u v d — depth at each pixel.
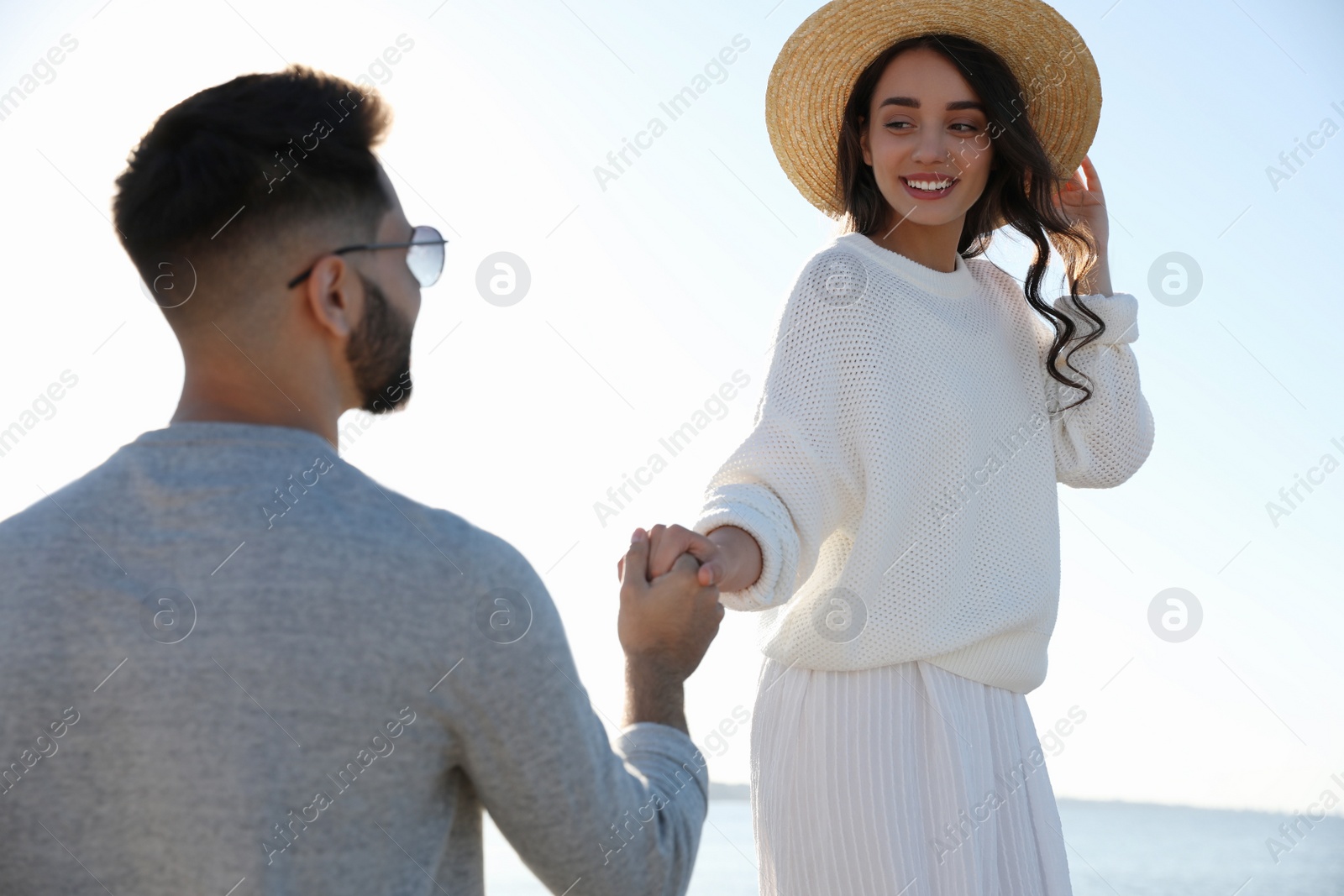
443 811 0.85
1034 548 1.68
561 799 0.84
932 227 1.71
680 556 1.07
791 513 1.49
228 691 0.78
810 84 1.82
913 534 1.58
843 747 1.54
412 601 0.81
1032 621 1.65
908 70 1.70
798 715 1.58
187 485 0.83
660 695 1.01
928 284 1.66
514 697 0.83
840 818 1.53
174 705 0.78
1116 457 1.79
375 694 0.80
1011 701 1.65
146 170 0.89
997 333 1.72
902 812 1.51
